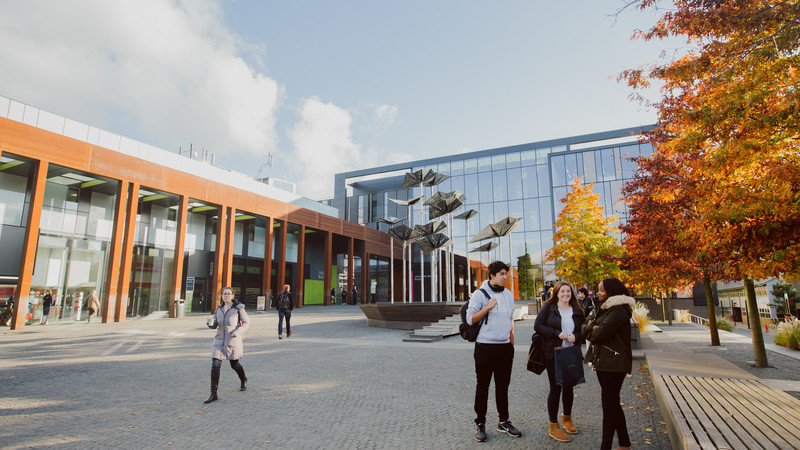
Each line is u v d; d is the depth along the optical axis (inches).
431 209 888.9
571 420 194.1
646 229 462.6
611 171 1457.9
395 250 1817.2
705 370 263.9
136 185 940.0
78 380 320.2
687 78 248.4
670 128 318.3
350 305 1541.6
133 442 190.2
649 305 1191.6
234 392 281.9
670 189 398.9
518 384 297.4
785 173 194.5
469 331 189.2
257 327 742.5
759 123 201.3
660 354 341.4
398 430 202.2
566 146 1587.1
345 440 190.5
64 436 197.9
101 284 1001.5
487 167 1690.5
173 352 464.1
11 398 267.4
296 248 1617.9
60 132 880.9
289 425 212.5
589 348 177.8
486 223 1642.5
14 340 565.3
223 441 191.2
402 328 700.7
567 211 793.6
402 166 1879.9
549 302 194.1
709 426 145.0
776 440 128.6
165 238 1173.1
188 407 246.2
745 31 220.7
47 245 908.6
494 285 192.9
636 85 270.4
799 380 293.1
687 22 235.0
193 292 1234.6
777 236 209.9
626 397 256.5
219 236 1134.4
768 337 613.9
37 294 876.6
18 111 817.5
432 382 306.3
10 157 773.3
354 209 1996.8
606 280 172.4
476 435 185.3
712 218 225.5
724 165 231.8
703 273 467.2
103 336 618.2
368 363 387.5
